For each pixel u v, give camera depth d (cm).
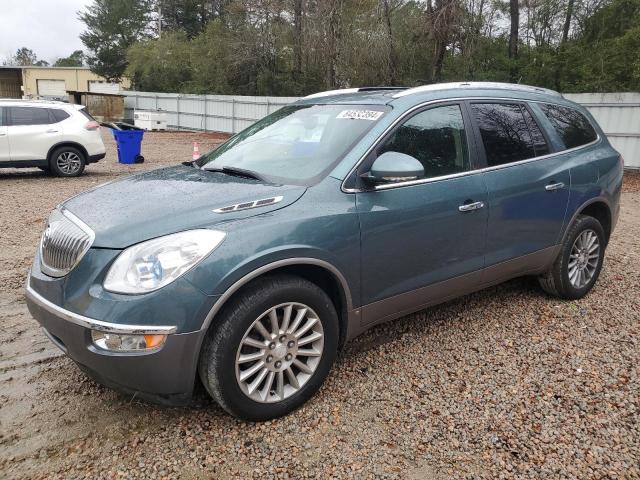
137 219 275
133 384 260
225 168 357
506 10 2580
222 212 279
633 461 266
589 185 452
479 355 372
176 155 1850
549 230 427
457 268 367
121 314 250
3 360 361
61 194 989
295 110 409
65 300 268
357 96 388
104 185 354
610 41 2008
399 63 2308
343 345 329
